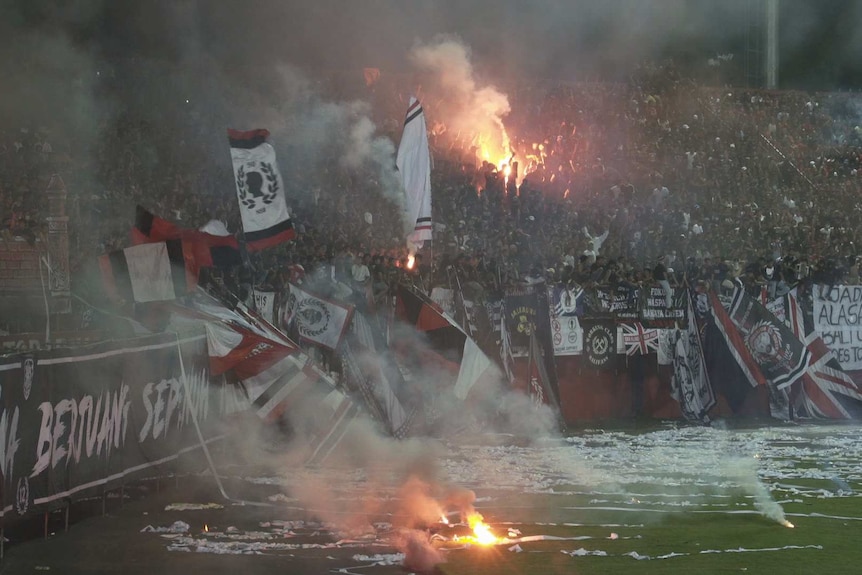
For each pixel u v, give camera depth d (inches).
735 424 2463.1
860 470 1705.2
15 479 1021.8
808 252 3496.6
